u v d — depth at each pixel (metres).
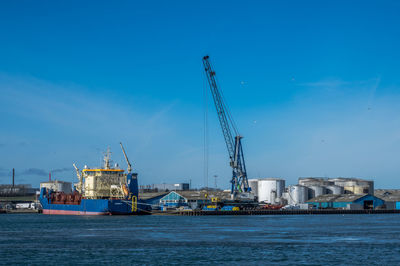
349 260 72.06
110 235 107.25
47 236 105.44
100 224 144.50
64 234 110.12
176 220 168.62
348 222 159.88
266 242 93.00
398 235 107.75
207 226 135.62
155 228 127.31
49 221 162.25
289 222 158.50
